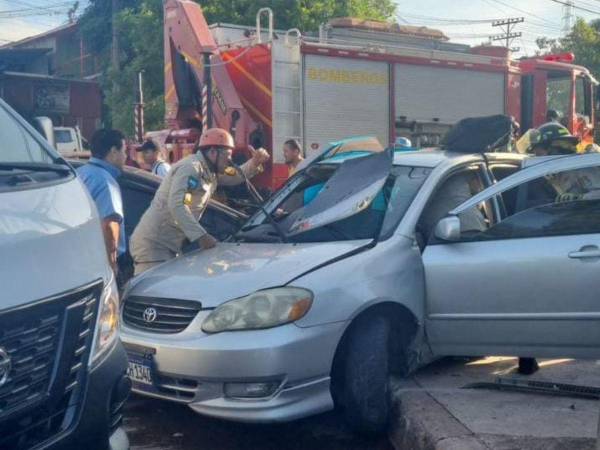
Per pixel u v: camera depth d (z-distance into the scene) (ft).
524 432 14.99
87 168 19.81
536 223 17.24
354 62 43.62
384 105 44.75
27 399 9.91
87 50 108.06
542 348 17.01
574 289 16.55
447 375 19.07
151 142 34.19
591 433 14.94
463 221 17.94
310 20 73.82
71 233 11.16
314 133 42.22
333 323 15.76
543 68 50.80
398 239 17.54
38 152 12.94
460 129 21.30
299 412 15.44
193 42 41.73
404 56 45.19
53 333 10.28
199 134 42.24
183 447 16.72
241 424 17.99
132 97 78.79
